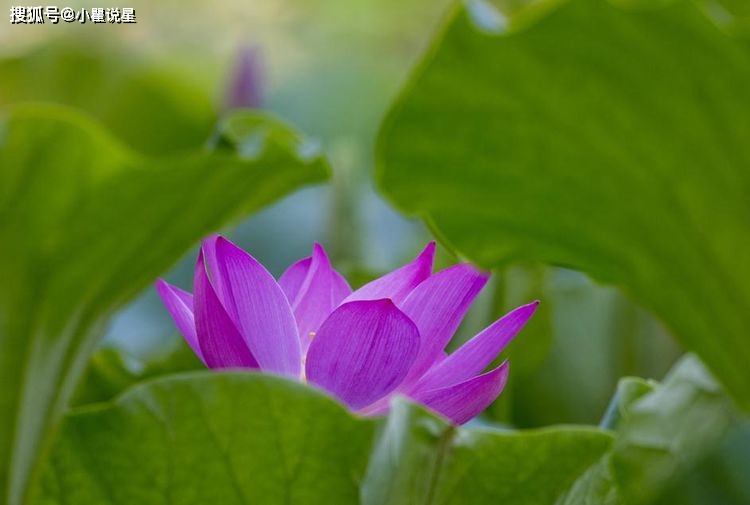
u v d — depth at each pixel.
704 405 1.54
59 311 1.61
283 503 1.56
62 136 1.57
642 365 2.13
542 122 1.56
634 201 1.56
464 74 1.56
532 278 2.03
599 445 1.57
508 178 1.58
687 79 1.52
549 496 1.58
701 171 1.54
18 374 1.60
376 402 1.64
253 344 1.64
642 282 1.58
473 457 1.57
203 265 1.63
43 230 1.59
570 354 2.13
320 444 1.55
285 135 1.68
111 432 1.56
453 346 2.04
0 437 1.60
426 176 1.59
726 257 1.55
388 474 1.56
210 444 1.56
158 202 1.60
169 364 1.90
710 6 1.58
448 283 1.64
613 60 1.53
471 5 1.56
